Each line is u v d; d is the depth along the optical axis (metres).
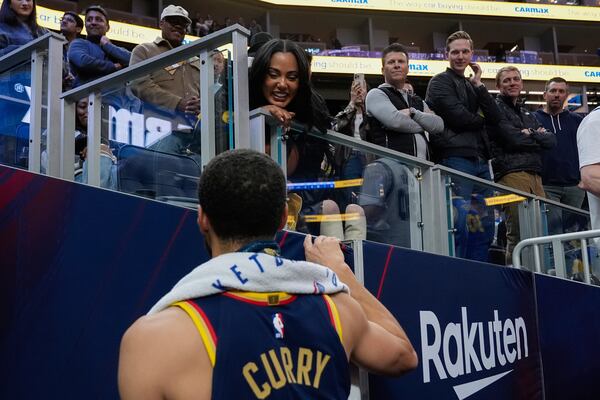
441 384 2.29
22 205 1.39
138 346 1.04
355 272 1.97
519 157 4.67
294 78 2.50
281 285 1.15
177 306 1.10
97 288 1.50
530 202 4.21
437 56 22.53
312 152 2.62
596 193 3.42
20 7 4.00
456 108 4.15
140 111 2.49
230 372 1.04
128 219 1.60
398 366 1.36
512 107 4.95
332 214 2.68
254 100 2.57
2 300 1.33
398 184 3.11
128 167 2.49
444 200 3.37
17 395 1.33
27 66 2.77
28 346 1.36
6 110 2.84
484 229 3.68
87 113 2.70
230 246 1.19
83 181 2.76
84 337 1.46
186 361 1.03
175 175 2.36
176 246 1.71
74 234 1.48
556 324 3.22
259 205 1.17
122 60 4.92
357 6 23.00
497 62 23.16
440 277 2.40
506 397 2.70
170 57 2.38
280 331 1.10
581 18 24.73
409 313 2.19
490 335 2.65
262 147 2.33
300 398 1.08
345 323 1.22
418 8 23.45
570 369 3.27
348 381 1.18
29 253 1.39
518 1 25.25
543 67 23.31
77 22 5.33
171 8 3.97
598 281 4.36
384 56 4.07
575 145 5.50
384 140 3.81
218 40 2.27
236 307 1.09
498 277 2.80
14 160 2.78
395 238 3.04
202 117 2.28
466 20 24.36
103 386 1.49
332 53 21.25
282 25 23.75
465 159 4.16
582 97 23.75
